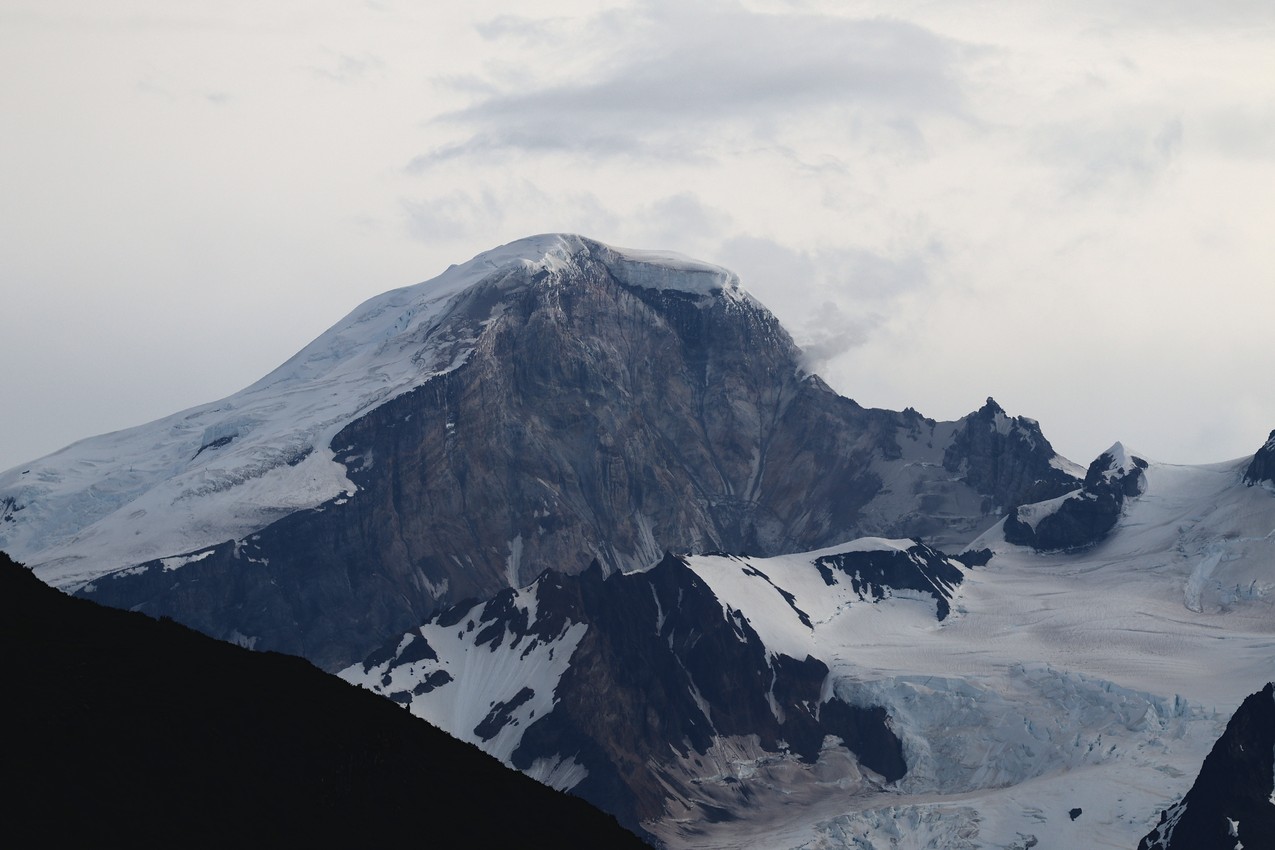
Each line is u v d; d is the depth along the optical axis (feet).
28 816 597.93
